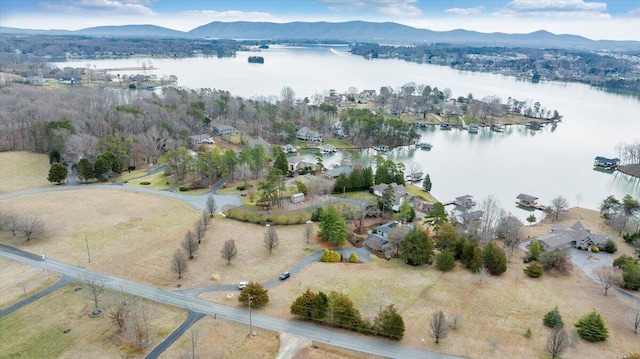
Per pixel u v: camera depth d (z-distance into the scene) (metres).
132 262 80.69
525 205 126.56
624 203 111.94
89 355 56.28
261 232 97.00
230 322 63.81
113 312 61.75
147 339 59.25
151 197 115.38
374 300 70.62
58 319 63.31
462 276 80.31
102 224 97.06
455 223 105.12
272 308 67.75
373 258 86.94
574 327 65.06
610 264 88.19
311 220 104.50
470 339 61.62
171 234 93.38
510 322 66.06
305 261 84.25
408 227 99.38
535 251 87.44
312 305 63.91
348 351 58.38
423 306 69.62
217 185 126.94
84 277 74.19
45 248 84.88
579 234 97.69
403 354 58.16
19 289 70.69
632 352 60.03
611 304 72.50
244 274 78.19
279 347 58.66
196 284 74.12
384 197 111.00
